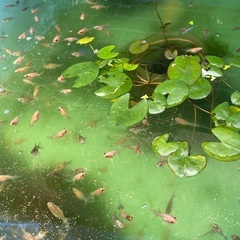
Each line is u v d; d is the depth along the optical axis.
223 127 0.63
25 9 1.01
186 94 0.68
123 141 0.67
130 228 0.55
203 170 0.61
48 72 0.82
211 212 0.56
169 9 0.94
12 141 0.69
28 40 0.91
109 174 0.63
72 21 0.95
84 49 0.86
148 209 0.57
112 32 0.90
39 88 0.78
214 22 0.88
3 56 0.87
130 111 0.67
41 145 0.68
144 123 0.69
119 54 0.83
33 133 0.70
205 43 0.83
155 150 0.62
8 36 0.93
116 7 0.97
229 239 0.53
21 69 0.82
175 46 0.82
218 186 0.59
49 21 0.96
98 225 0.56
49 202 0.59
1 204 0.60
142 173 0.62
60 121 0.72
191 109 0.70
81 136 0.69
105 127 0.69
